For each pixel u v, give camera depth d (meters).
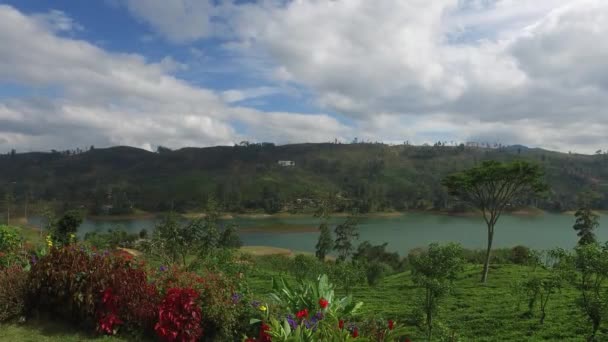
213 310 8.07
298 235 97.94
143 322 8.10
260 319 8.05
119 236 48.78
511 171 31.77
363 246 56.62
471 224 112.81
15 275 8.90
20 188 180.12
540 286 18.83
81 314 8.16
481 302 23.06
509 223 114.69
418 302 17.91
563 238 85.81
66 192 176.00
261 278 28.20
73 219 37.72
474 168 33.69
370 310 20.94
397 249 73.75
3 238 12.31
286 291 8.52
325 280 8.46
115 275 8.22
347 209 142.25
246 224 115.00
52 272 8.47
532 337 15.79
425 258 17.06
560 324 17.17
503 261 45.50
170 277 8.76
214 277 8.96
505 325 17.72
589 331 15.58
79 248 9.17
